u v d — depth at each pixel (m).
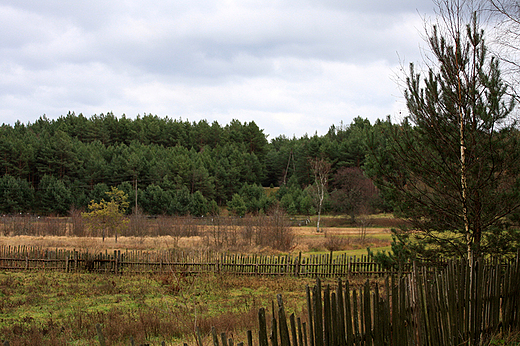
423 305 5.68
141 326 9.89
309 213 65.94
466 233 9.62
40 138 106.81
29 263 21.06
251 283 17.39
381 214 56.91
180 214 79.00
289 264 19.69
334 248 30.33
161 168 93.75
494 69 8.96
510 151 8.80
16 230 41.34
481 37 8.92
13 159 89.50
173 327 9.76
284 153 117.50
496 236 9.47
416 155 9.75
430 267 10.05
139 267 20.03
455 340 6.16
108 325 9.91
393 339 5.26
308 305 4.58
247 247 30.16
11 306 12.93
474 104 8.93
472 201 9.14
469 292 6.61
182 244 32.09
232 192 98.62
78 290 15.59
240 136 130.25
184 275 18.03
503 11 9.61
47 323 10.60
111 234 41.19
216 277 18.36
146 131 133.25
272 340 4.32
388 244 32.84
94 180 90.19
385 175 10.48
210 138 140.50
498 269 7.43
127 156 97.50
